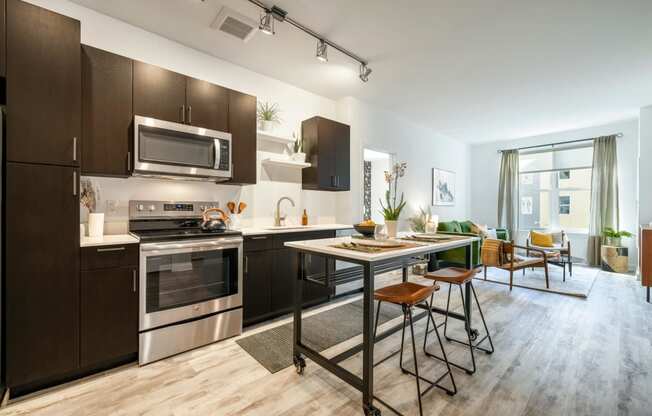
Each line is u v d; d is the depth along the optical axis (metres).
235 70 3.26
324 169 3.70
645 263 3.52
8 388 1.67
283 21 2.49
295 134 3.85
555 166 6.23
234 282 2.54
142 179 2.61
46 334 1.75
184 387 1.81
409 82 3.76
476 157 7.38
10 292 1.65
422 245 1.94
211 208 2.81
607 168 5.41
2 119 1.64
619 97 4.21
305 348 1.94
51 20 1.80
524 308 3.26
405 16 2.45
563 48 2.94
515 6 2.32
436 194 6.19
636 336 2.54
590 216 5.58
